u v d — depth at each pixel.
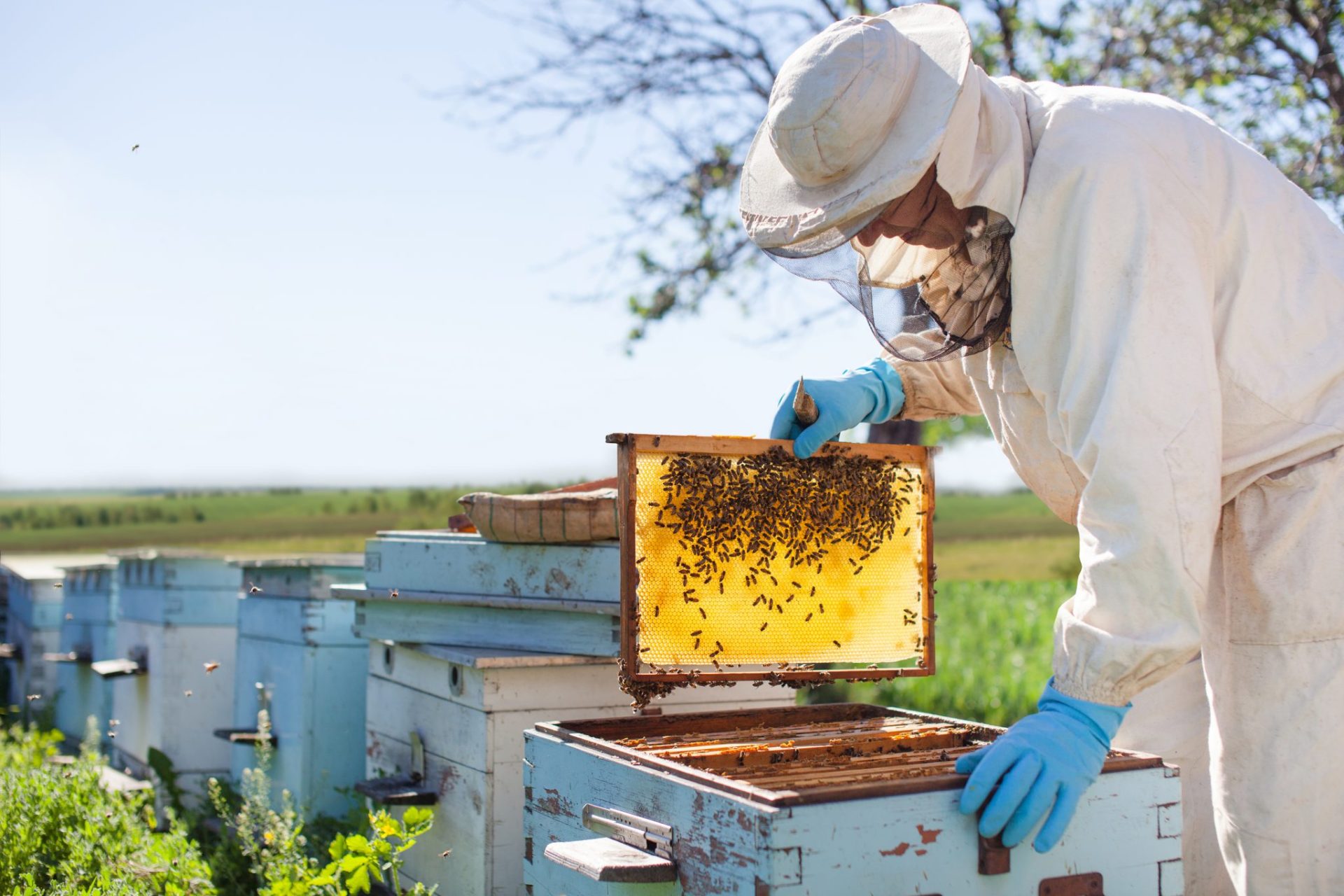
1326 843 2.13
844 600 2.63
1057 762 1.82
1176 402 1.97
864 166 2.10
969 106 2.08
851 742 2.26
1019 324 2.19
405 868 3.50
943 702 7.93
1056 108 2.19
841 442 2.72
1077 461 2.06
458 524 3.90
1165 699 2.54
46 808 3.84
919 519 2.70
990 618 13.98
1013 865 1.82
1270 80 5.90
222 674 5.57
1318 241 2.26
